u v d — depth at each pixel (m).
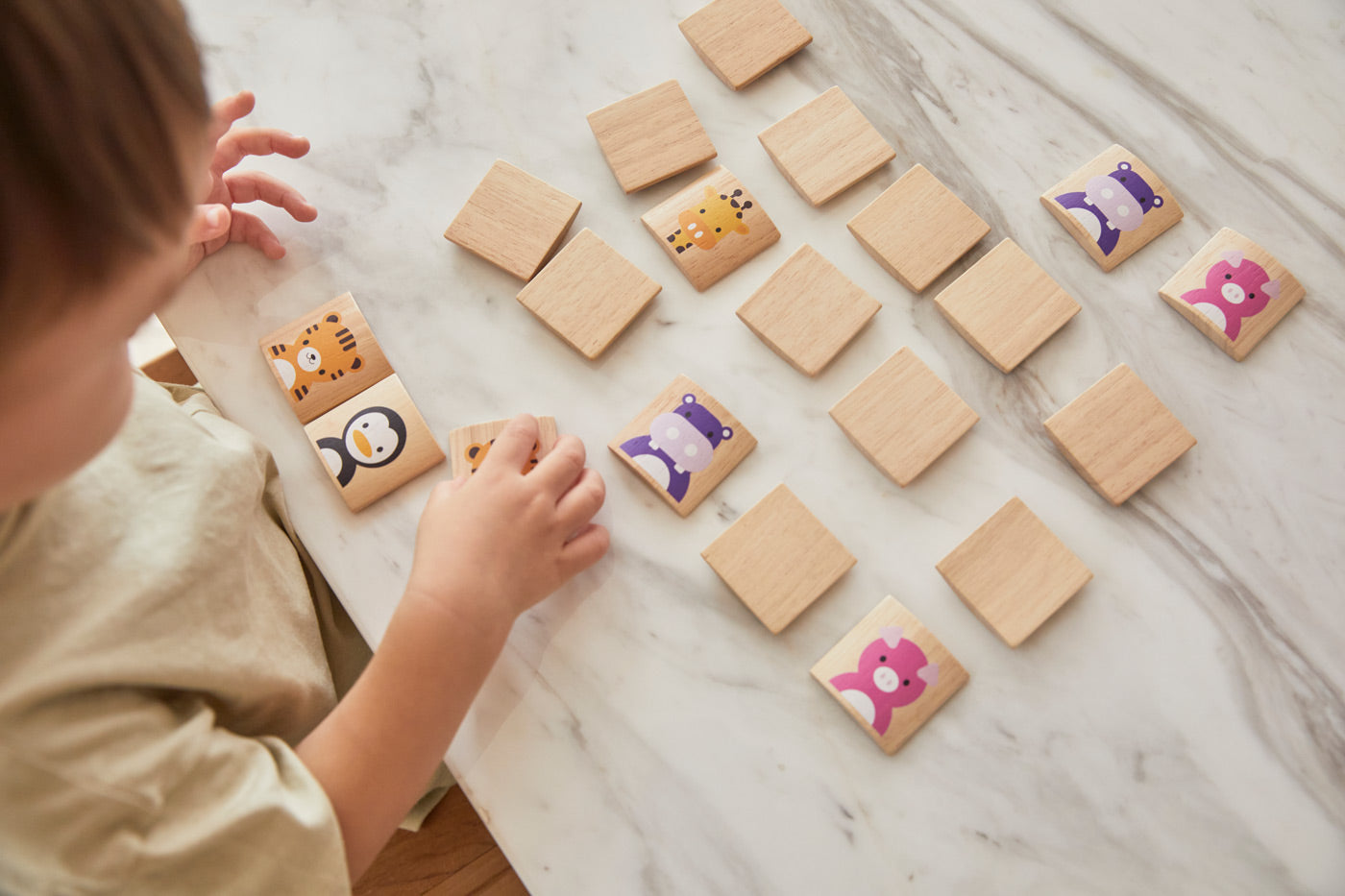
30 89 0.28
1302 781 0.65
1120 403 0.70
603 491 0.67
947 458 0.71
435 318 0.73
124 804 0.46
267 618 0.61
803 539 0.68
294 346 0.70
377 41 0.78
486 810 0.63
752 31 0.77
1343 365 0.72
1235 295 0.72
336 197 0.75
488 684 0.65
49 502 0.48
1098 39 0.78
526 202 0.73
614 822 0.64
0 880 0.44
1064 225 0.75
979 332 0.71
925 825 0.64
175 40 0.33
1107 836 0.64
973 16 0.79
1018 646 0.67
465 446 0.69
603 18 0.79
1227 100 0.77
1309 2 0.78
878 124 0.77
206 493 0.57
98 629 0.47
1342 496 0.70
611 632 0.67
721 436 0.70
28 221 0.29
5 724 0.43
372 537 0.69
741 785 0.65
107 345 0.36
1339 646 0.68
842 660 0.66
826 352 0.71
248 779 0.50
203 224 0.66
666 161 0.74
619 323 0.71
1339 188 0.75
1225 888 0.64
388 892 1.04
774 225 0.74
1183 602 0.68
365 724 0.55
